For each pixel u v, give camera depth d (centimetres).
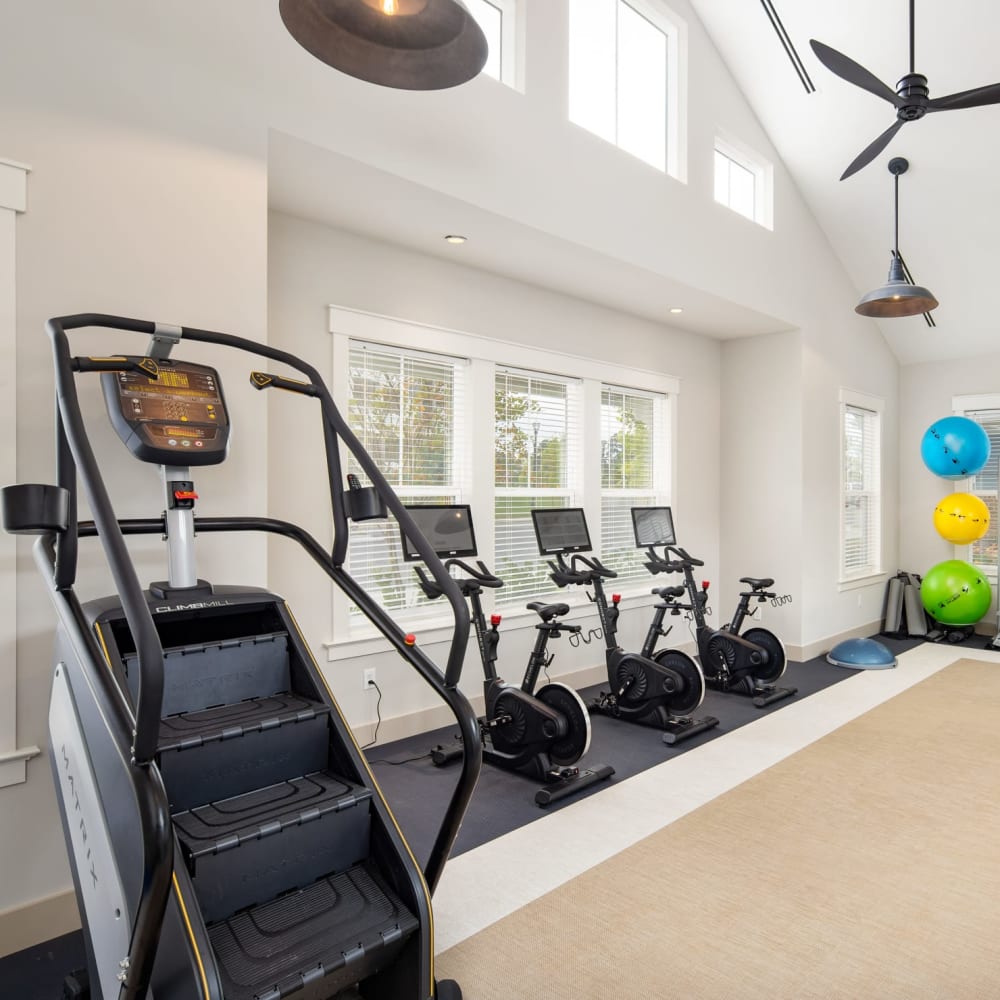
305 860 170
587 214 396
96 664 137
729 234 505
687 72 474
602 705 442
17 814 211
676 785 335
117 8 237
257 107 268
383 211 347
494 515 445
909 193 554
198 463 206
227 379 257
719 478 632
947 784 336
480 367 434
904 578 715
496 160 348
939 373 733
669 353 579
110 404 202
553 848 274
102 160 231
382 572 392
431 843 279
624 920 227
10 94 215
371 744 381
